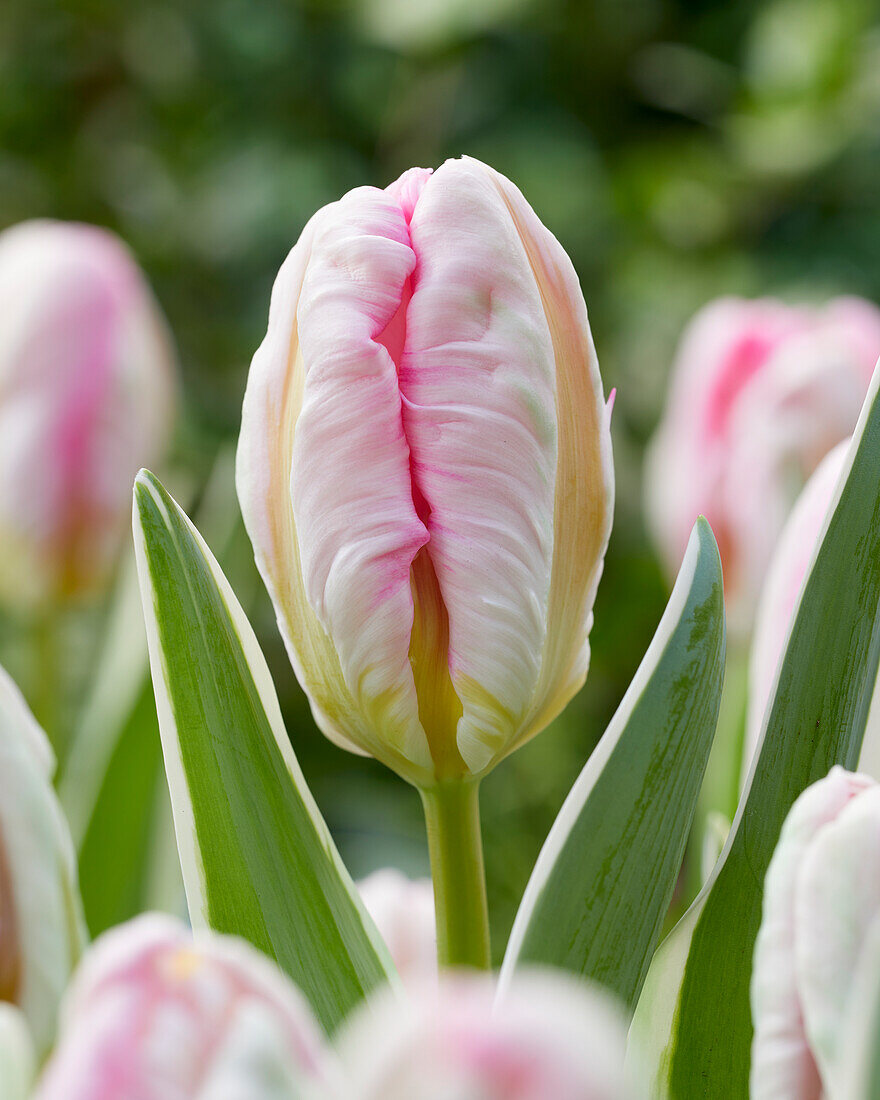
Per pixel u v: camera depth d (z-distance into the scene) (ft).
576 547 1.83
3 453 2.95
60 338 2.96
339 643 1.80
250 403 1.83
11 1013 1.61
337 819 5.83
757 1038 1.66
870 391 1.87
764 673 1.95
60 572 3.02
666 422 3.20
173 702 1.84
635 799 1.82
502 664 1.80
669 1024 1.84
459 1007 1.51
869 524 1.86
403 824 5.81
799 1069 1.65
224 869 1.84
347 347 1.78
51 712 3.06
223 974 1.56
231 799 1.84
